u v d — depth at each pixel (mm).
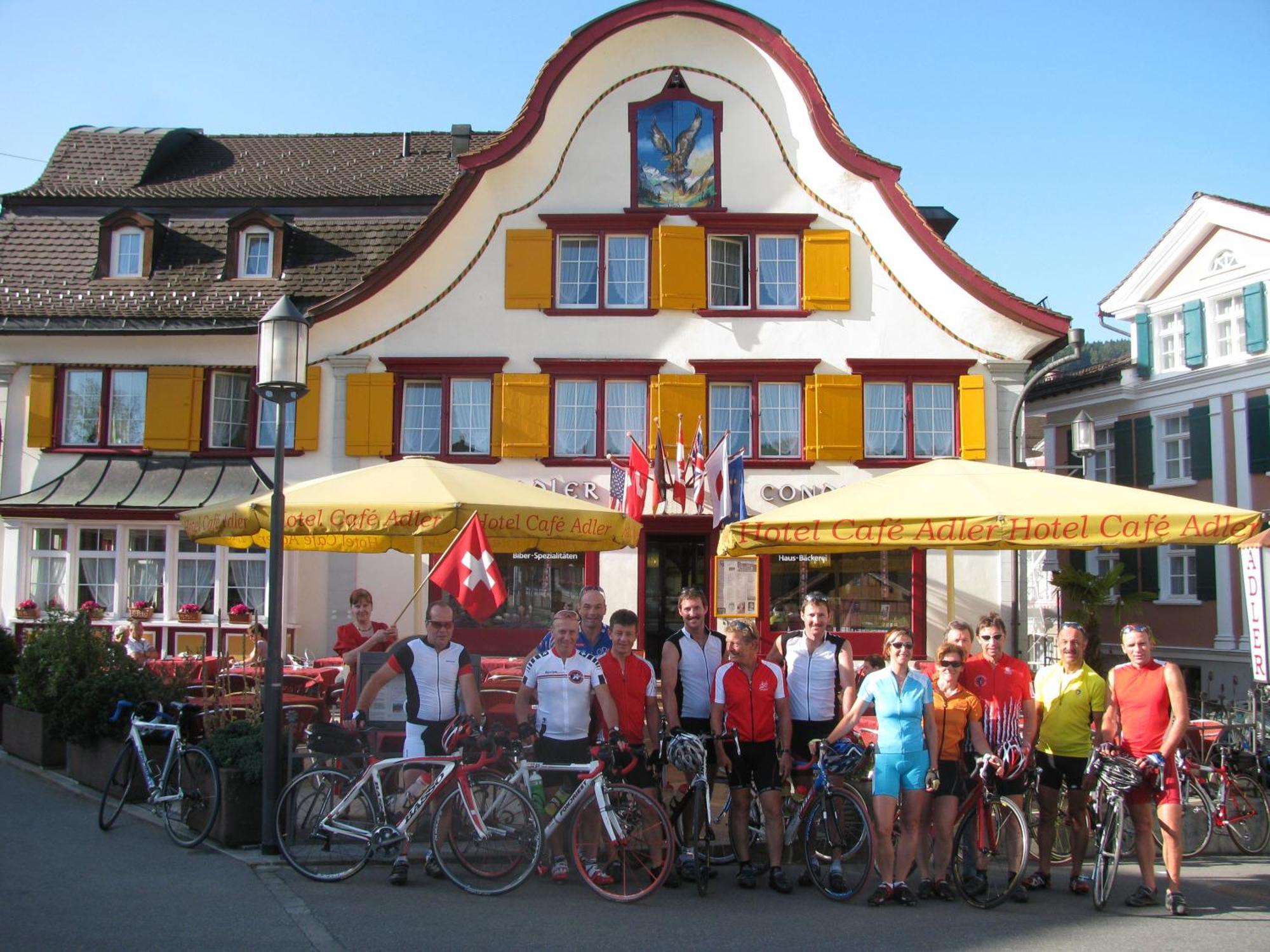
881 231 18469
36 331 18281
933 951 6559
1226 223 22109
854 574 17797
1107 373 24969
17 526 17953
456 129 22688
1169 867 7547
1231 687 21594
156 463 18375
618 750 7605
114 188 20719
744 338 18281
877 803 7715
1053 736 8203
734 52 18766
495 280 18375
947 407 18266
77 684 10953
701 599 8531
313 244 19844
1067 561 26234
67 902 7121
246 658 16500
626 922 7016
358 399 18109
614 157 18625
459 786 7699
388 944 6434
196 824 8875
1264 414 21297
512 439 17938
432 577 9312
